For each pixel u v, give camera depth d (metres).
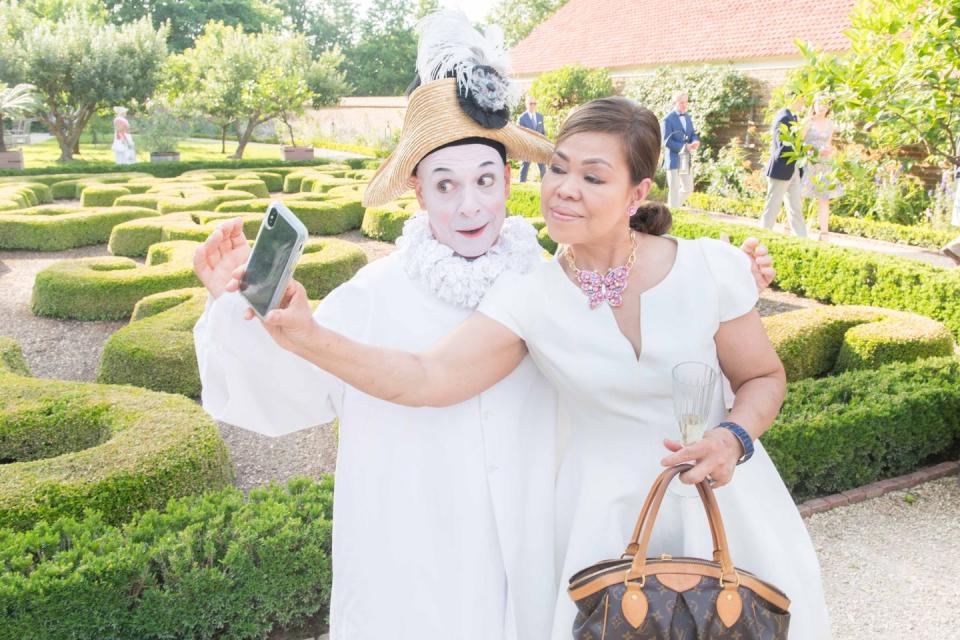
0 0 29.27
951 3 4.71
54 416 4.27
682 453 1.57
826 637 1.92
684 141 13.13
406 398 1.64
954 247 4.53
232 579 2.93
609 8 23.97
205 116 30.89
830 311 6.21
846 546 3.88
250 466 4.89
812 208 13.63
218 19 52.38
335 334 1.54
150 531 3.04
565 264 1.84
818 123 9.90
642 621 1.53
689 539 1.82
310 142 37.31
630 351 1.74
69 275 7.88
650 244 1.83
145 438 3.85
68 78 27.45
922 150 13.11
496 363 1.76
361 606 1.87
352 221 13.00
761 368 1.81
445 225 1.84
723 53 18.20
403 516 1.83
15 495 3.32
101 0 48.75
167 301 6.75
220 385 1.78
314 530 3.10
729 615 1.53
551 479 1.93
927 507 4.25
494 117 1.80
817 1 17.72
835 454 4.30
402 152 1.83
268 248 1.40
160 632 2.87
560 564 1.93
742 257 1.80
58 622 2.74
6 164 23.00
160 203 12.11
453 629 1.82
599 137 1.63
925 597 3.47
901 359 5.53
